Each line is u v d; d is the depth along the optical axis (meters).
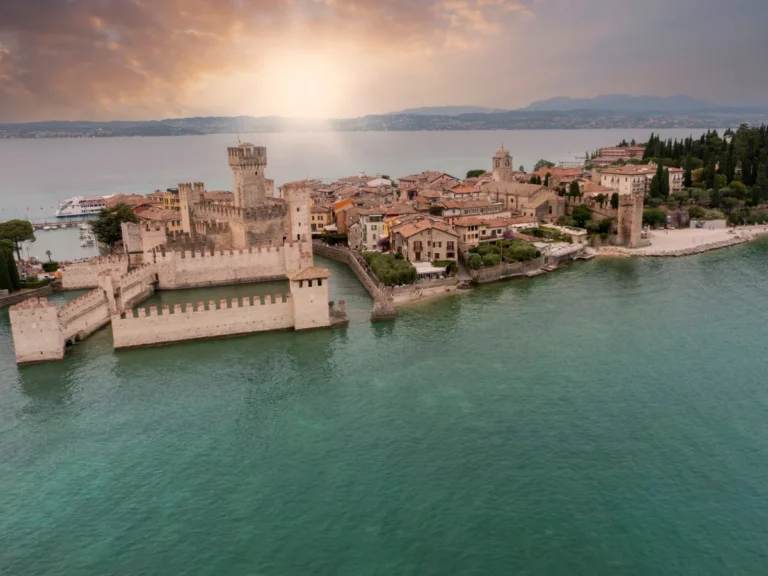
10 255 142.50
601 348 100.31
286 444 72.50
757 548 54.62
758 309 120.06
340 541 56.44
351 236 185.88
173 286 144.62
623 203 186.25
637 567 52.66
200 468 68.06
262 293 139.25
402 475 66.00
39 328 96.38
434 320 116.38
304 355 98.88
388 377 90.25
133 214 198.12
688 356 96.56
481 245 162.75
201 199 175.00
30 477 67.00
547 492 62.75
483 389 85.69
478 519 58.94
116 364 96.31
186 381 89.81
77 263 151.00
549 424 75.94
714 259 170.50
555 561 53.44
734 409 79.19
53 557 55.16
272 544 56.25
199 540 56.94
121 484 65.56
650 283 143.00
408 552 54.88
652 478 64.81
